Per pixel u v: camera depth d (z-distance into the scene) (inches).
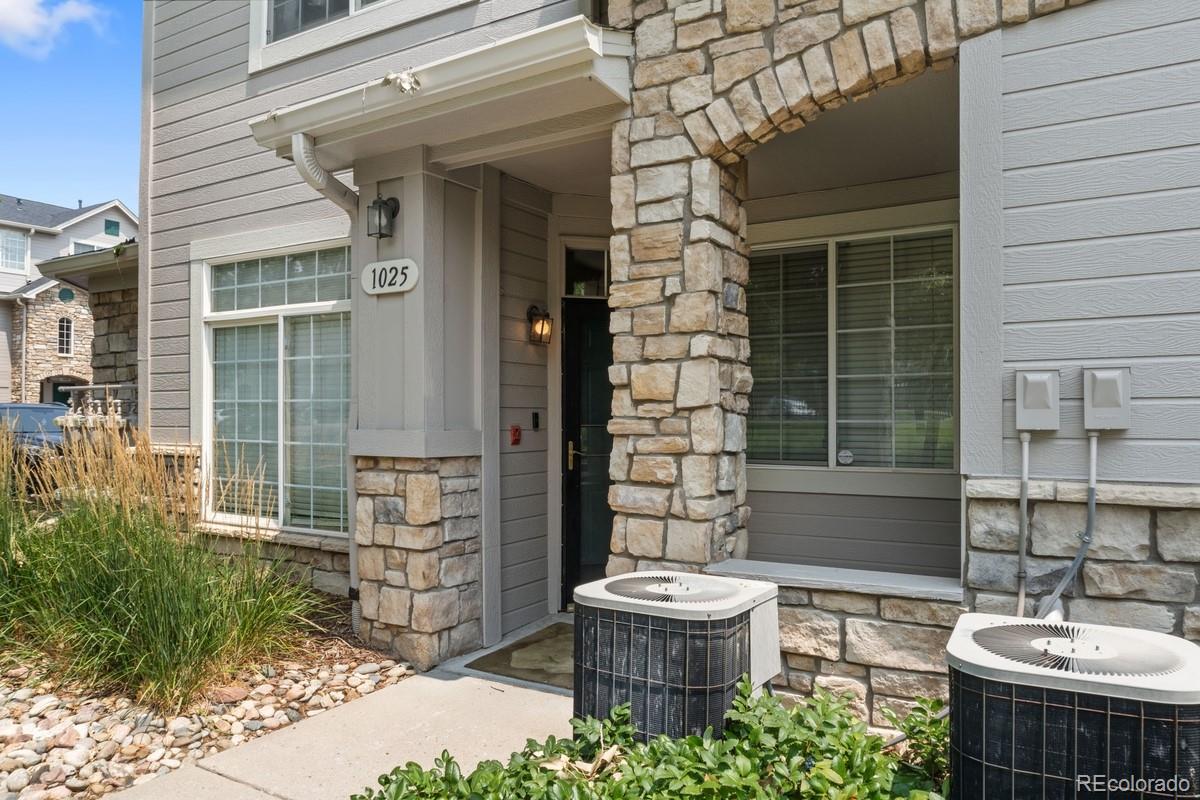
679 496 126.4
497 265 178.1
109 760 118.5
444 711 135.9
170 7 255.6
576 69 127.8
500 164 174.4
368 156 168.4
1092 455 99.9
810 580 116.8
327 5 217.3
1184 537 96.3
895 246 177.9
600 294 203.3
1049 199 104.4
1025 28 106.1
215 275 246.5
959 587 110.7
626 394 131.9
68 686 141.8
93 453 166.6
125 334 308.5
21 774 112.8
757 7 122.8
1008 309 106.3
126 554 147.3
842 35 116.8
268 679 148.3
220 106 241.8
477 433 171.9
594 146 159.9
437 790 79.8
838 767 74.4
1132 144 100.3
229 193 239.6
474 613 170.9
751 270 193.8
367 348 169.0
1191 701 56.9
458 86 136.3
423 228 160.1
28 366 738.8
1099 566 100.2
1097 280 101.5
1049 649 67.8
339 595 207.6
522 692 145.3
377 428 167.0
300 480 221.6
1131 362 99.3
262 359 233.5
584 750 87.0
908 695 110.7
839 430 182.9
